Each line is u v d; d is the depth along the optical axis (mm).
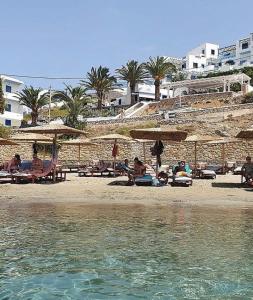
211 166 30828
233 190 19625
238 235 10891
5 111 62625
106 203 16453
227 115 47625
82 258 8805
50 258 8805
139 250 9406
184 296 6887
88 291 7086
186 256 8992
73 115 49875
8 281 7523
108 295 6934
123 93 90875
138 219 13039
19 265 8359
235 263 8539
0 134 40906
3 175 22250
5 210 14672
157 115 50031
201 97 62688
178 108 59625
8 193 18609
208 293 7008
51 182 22703
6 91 63062
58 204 16141
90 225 12047
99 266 8336
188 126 43094
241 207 15672
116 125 48969
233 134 40969
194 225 12156
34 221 12602
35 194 18438
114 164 27016
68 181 23484
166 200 17172
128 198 17609
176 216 13664
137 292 7035
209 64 116875
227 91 64750
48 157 38938
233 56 112750
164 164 37094
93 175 28172
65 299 6758
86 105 62594
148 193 18703
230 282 7512
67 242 10023
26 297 6840
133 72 70188
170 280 7613
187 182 21234
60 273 7930
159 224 12281
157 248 9586
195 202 16719
